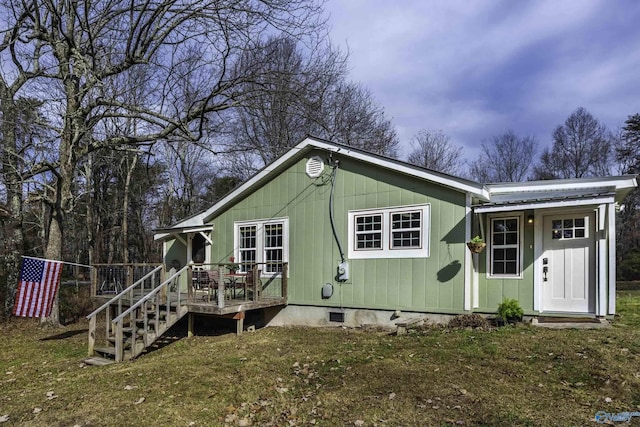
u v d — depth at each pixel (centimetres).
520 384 493
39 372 714
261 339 894
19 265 1388
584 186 827
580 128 3484
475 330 766
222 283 920
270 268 1136
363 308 971
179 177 2850
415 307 900
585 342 627
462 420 409
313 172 1073
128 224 2939
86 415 482
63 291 1681
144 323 822
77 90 1190
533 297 825
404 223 930
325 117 1889
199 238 1317
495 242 872
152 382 602
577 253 803
